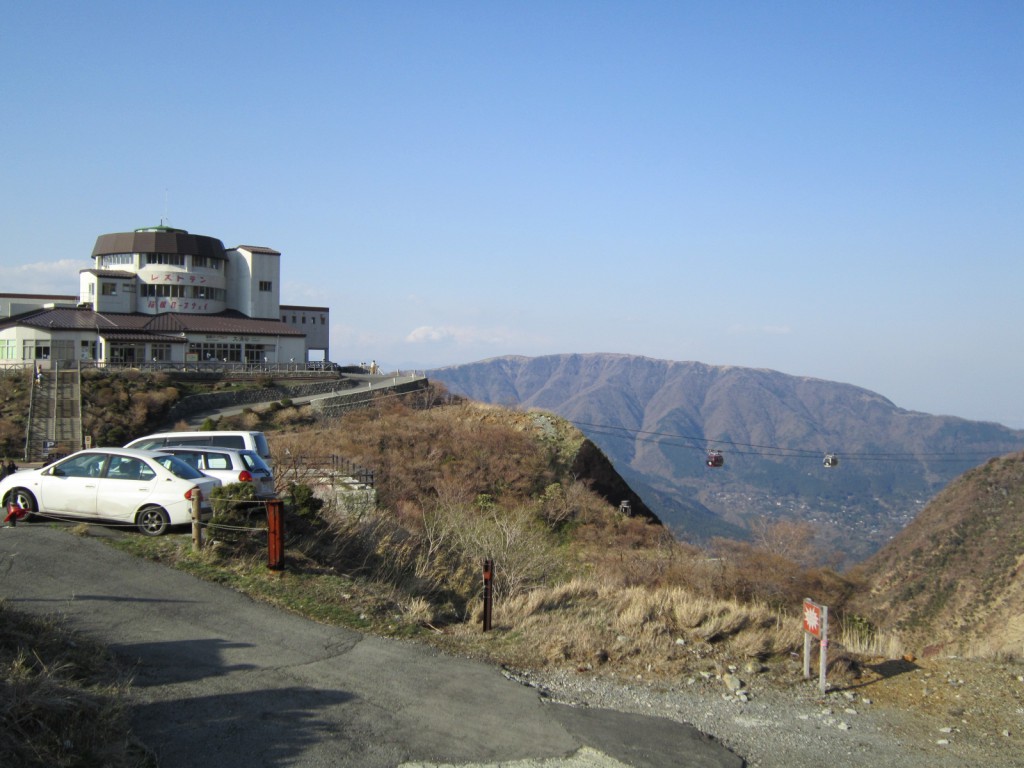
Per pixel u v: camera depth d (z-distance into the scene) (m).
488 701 8.08
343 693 7.86
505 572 15.16
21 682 6.37
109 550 11.62
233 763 6.21
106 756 5.91
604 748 7.19
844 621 23.19
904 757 7.48
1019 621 31.45
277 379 56.16
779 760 7.30
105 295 62.47
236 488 12.40
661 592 13.41
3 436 37.91
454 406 48.41
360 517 15.23
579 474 39.34
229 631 9.27
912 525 53.91
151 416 44.38
